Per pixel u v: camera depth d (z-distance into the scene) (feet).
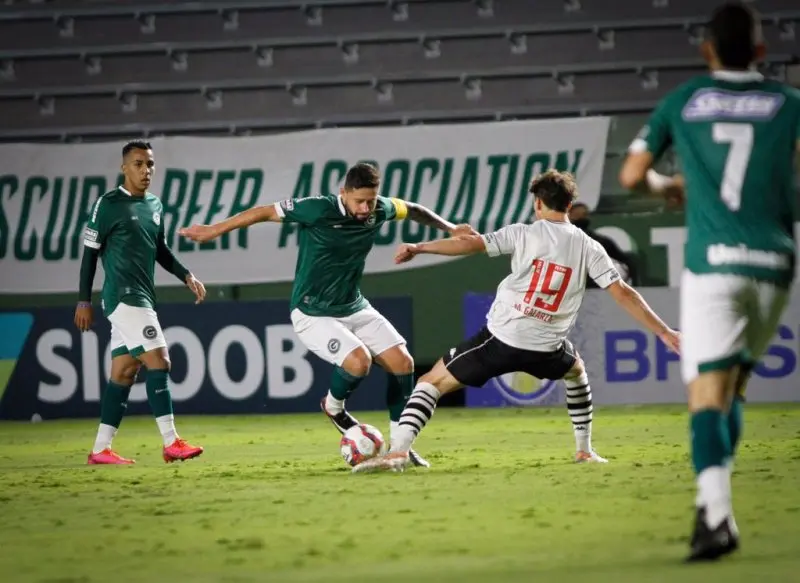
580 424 88.74
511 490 70.08
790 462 85.35
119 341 103.76
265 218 91.66
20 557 51.06
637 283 178.81
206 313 174.60
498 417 152.66
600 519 57.11
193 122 209.77
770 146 47.29
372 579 43.27
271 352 173.47
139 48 214.07
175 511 65.10
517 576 42.91
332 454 107.55
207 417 171.73
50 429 160.25
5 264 189.78
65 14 219.00
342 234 92.38
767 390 164.86
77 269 188.55
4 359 179.52
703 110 48.32
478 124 187.93
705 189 47.44
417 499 66.80
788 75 198.70
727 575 41.81
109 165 192.34
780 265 46.39
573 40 207.21
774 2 205.36
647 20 205.77
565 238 80.33
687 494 66.23
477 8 212.23
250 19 216.33
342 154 189.67
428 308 181.27
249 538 54.03
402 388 93.86
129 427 159.74
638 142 49.85
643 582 40.86
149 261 102.42
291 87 208.33
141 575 45.65
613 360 165.99
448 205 186.09
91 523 61.57
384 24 213.66
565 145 186.29
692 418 46.44
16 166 192.75
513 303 81.61
